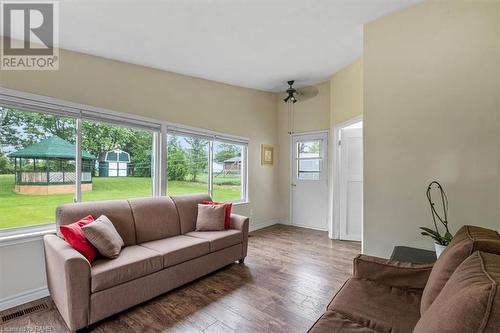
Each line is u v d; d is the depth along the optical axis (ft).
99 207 8.26
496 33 6.86
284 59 11.48
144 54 9.77
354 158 14.07
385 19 8.57
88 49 8.87
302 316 6.77
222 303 7.38
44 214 8.18
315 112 16.35
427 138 7.88
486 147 7.00
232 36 9.07
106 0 6.55
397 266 5.47
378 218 8.83
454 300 2.51
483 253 3.48
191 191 12.93
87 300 5.99
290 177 17.54
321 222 16.26
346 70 12.83
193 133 12.77
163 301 7.48
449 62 7.50
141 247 8.21
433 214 7.79
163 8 7.12
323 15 8.20
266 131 17.17
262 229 16.43
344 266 10.16
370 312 4.40
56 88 8.34
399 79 8.36
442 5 7.59
